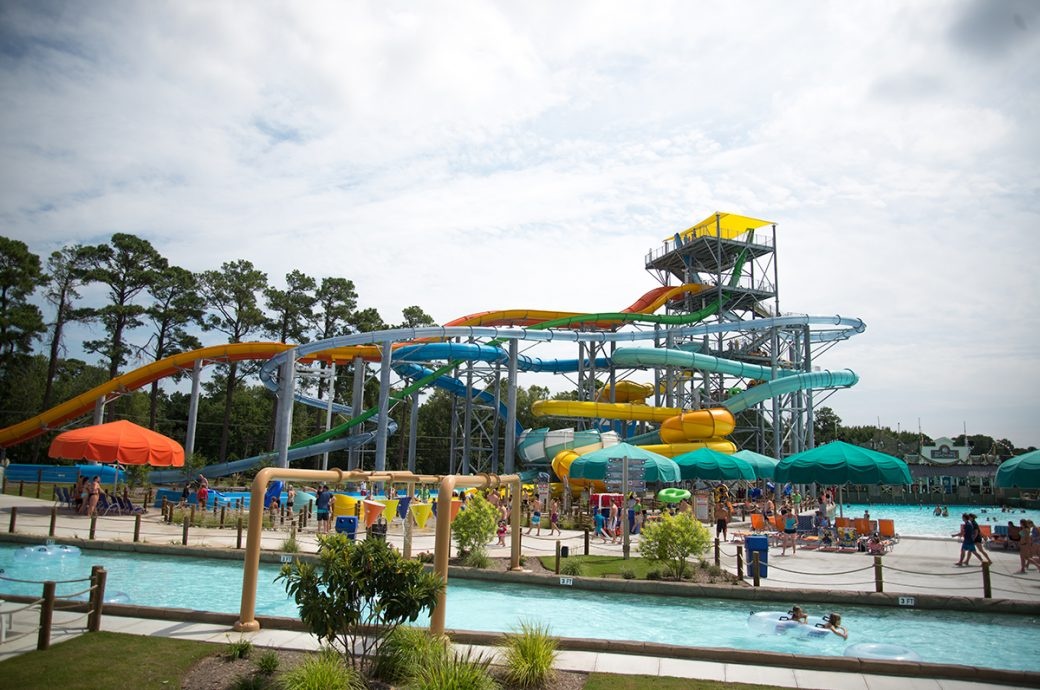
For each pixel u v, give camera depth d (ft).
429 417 310.04
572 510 115.75
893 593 52.26
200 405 273.75
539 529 95.20
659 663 34.83
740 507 135.03
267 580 58.54
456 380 195.42
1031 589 55.98
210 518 91.45
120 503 98.32
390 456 301.22
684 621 47.96
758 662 35.17
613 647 36.88
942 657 39.91
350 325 270.67
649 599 54.44
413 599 30.04
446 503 38.78
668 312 220.43
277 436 157.58
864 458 75.72
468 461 185.16
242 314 239.71
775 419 175.11
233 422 271.90
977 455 329.72
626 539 72.59
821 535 88.74
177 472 150.61
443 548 38.42
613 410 165.99
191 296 232.73
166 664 31.60
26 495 122.21
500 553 72.64
